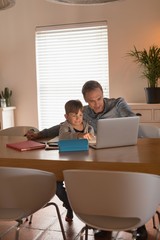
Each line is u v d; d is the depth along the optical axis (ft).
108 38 15.58
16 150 6.84
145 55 13.89
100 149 6.57
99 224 5.65
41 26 16.66
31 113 17.44
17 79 17.49
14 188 5.81
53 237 8.51
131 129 6.74
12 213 6.18
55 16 16.35
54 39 16.61
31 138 8.35
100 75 16.10
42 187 5.87
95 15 15.67
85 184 5.25
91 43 16.01
